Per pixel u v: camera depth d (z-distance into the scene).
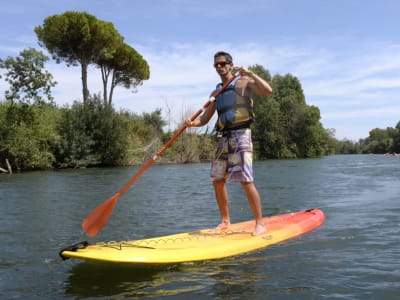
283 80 43.06
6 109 20.44
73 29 25.42
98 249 3.32
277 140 37.47
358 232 4.46
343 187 9.54
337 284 2.83
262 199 7.68
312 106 40.53
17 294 2.81
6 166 19.67
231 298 2.61
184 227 5.07
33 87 20.12
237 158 4.12
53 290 2.86
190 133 27.67
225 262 3.40
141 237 4.55
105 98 29.83
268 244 3.97
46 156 20.81
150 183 11.71
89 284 2.96
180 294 2.70
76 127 22.86
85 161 22.66
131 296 2.69
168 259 3.29
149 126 31.03
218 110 4.26
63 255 3.18
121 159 24.47
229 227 4.47
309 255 3.58
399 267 3.18
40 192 9.65
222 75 4.31
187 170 18.30
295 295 2.64
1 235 4.80
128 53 29.59
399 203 6.62
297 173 15.04
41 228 5.21
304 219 4.91
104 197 8.47
